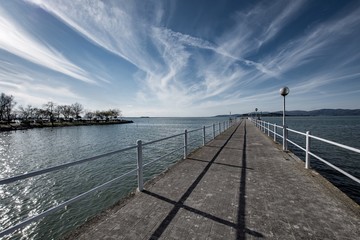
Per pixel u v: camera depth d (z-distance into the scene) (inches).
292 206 136.0
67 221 313.6
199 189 169.8
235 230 109.5
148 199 151.5
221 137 541.0
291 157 286.8
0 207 378.6
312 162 560.1
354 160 582.2
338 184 398.9
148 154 748.0
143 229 112.7
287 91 329.1
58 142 1282.0
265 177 198.1
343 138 1052.5
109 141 1284.4
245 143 426.6
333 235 103.8
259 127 908.6
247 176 202.4
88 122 3858.3
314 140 995.3
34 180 507.2
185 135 289.9
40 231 294.2
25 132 2124.8
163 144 977.5
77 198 116.3
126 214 129.3
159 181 191.3
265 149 351.9
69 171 569.0
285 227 111.5
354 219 118.7
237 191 163.9
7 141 1360.7
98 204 359.9
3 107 2699.3
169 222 119.1
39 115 3405.5
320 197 149.8
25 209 369.7
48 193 431.2
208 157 291.7
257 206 136.9
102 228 114.3
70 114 3902.6
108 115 4840.1
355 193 357.7
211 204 141.3
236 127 944.9
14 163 745.6
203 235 105.7
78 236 107.3
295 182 182.7
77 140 1375.5
